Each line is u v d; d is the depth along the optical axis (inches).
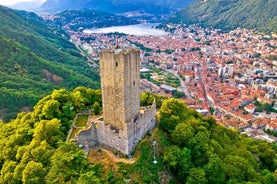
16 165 3358.8
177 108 4434.1
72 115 4141.2
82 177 2664.9
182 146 3897.6
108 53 3171.8
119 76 3191.4
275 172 4318.4
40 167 3070.9
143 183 3127.5
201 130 4271.7
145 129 3730.3
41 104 4311.0
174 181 3469.5
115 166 3191.4
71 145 3129.9
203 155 3784.5
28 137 3799.2
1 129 4254.4
